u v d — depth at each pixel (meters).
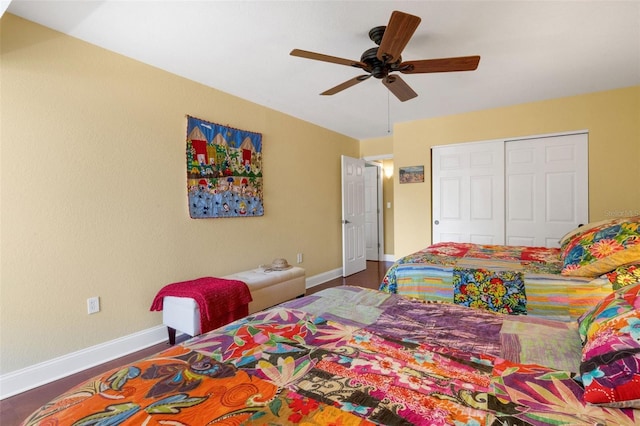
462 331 1.22
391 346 1.09
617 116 3.40
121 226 2.49
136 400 0.79
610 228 1.92
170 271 2.82
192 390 0.84
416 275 2.24
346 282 4.72
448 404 0.77
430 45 2.38
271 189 3.87
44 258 2.11
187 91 2.95
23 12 1.95
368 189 6.45
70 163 2.23
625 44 2.41
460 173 4.28
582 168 3.61
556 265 2.13
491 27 2.15
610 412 0.73
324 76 2.93
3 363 1.96
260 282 3.03
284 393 0.83
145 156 2.64
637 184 3.35
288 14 2.00
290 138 4.17
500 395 0.80
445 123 4.31
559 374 0.89
